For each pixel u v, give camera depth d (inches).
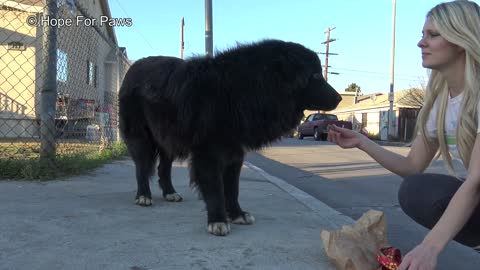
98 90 605.9
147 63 169.6
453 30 81.8
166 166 181.8
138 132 169.3
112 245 116.1
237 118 130.0
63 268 99.2
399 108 1186.0
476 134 81.8
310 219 155.5
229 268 102.8
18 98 522.3
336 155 534.9
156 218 147.1
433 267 71.2
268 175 292.7
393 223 179.8
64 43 369.1
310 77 132.8
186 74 139.5
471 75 81.1
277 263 107.0
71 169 225.0
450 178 93.4
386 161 107.1
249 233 133.1
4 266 99.1
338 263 102.3
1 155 263.0
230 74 131.6
